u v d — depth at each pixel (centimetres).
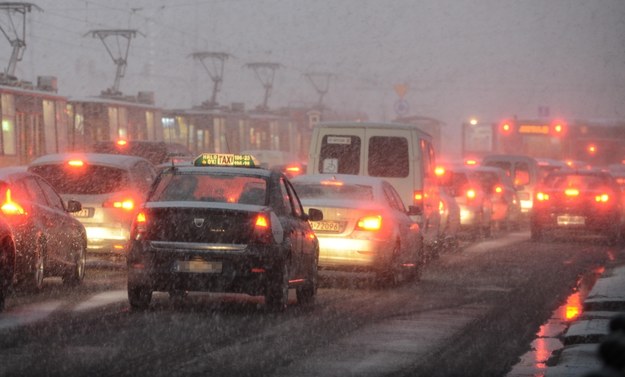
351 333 2503
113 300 3058
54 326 2491
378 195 3697
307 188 3744
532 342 2444
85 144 9825
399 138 4762
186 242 2744
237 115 13112
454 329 2627
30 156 8594
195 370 1933
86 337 2323
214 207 2744
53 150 9056
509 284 3891
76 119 9869
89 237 4041
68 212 3528
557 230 6519
